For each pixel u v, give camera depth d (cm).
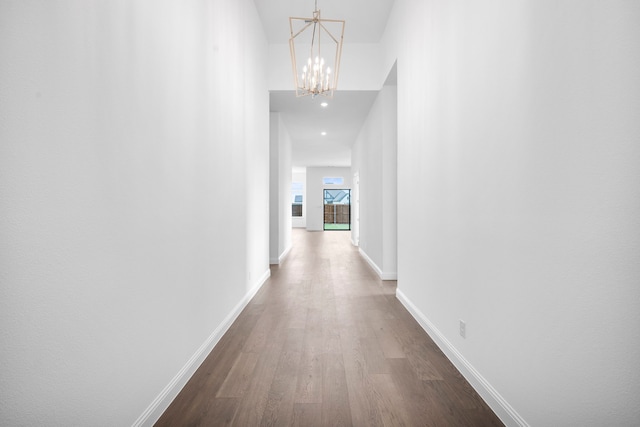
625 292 102
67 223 112
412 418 171
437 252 258
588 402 116
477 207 191
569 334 123
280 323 314
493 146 173
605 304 109
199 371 221
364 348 258
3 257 92
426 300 289
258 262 443
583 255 116
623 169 102
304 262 664
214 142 256
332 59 496
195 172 219
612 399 107
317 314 341
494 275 174
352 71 496
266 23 446
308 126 727
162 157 174
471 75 197
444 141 241
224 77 280
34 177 100
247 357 242
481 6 185
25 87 97
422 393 194
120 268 139
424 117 287
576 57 118
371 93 512
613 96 104
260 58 438
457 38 217
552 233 131
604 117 108
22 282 97
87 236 120
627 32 100
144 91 157
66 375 112
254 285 415
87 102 120
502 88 164
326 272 562
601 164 109
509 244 159
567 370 124
